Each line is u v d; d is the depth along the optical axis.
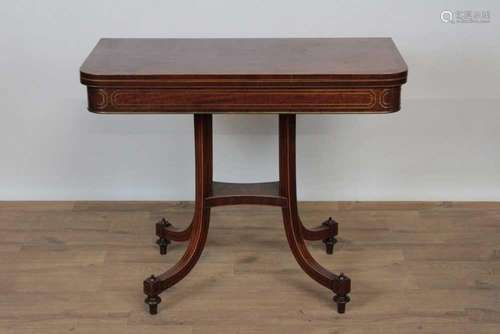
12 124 3.29
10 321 2.59
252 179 3.38
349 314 2.63
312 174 3.38
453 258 2.97
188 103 2.30
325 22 3.13
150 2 3.11
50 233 3.15
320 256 2.99
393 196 3.41
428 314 2.62
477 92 3.22
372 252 3.02
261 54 2.51
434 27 3.12
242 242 3.09
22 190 3.41
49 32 3.15
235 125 3.29
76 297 2.72
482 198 3.39
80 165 3.37
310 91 2.28
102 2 3.11
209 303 2.69
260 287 2.79
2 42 3.16
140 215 3.30
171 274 2.65
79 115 3.28
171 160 3.36
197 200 2.67
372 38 2.73
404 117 3.27
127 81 2.26
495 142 3.30
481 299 2.70
